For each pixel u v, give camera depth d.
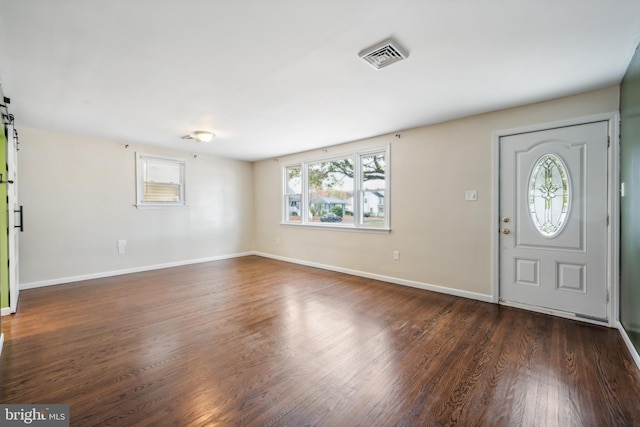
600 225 2.69
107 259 4.62
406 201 4.03
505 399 1.68
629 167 2.26
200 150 5.44
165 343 2.38
